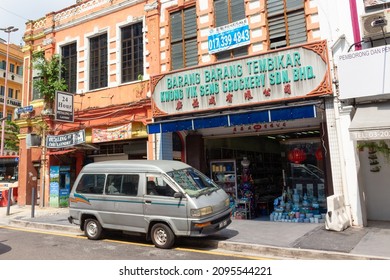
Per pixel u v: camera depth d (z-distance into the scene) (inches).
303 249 265.1
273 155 635.5
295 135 494.3
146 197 310.2
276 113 370.3
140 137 516.7
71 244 325.4
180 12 502.3
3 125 1146.7
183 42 492.4
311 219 386.0
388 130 287.1
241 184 474.6
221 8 465.1
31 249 306.2
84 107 586.9
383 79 317.1
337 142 354.6
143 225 310.7
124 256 274.2
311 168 455.2
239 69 402.9
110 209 332.8
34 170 653.3
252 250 283.3
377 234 304.7
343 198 348.2
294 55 370.9
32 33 680.4
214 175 491.5
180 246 310.2
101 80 581.0
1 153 1133.1
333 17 370.9
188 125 426.0
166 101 455.8
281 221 402.0
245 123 387.9
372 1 351.6
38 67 624.7
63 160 622.5
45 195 612.1
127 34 560.1
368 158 364.8
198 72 432.8
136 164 331.9
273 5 425.1
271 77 381.4
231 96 405.1
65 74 631.8
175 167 328.2
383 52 319.6
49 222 438.9
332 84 354.9
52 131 614.2
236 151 557.3
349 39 358.3
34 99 662.5
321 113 400.5
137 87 526.3
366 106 335.3
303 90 362.6
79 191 361.7
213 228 293.1
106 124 546.6
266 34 422.9
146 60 522.9
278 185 578.9
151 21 523.5
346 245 271.9
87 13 607.2
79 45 611.2
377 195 360.2
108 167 349.1
